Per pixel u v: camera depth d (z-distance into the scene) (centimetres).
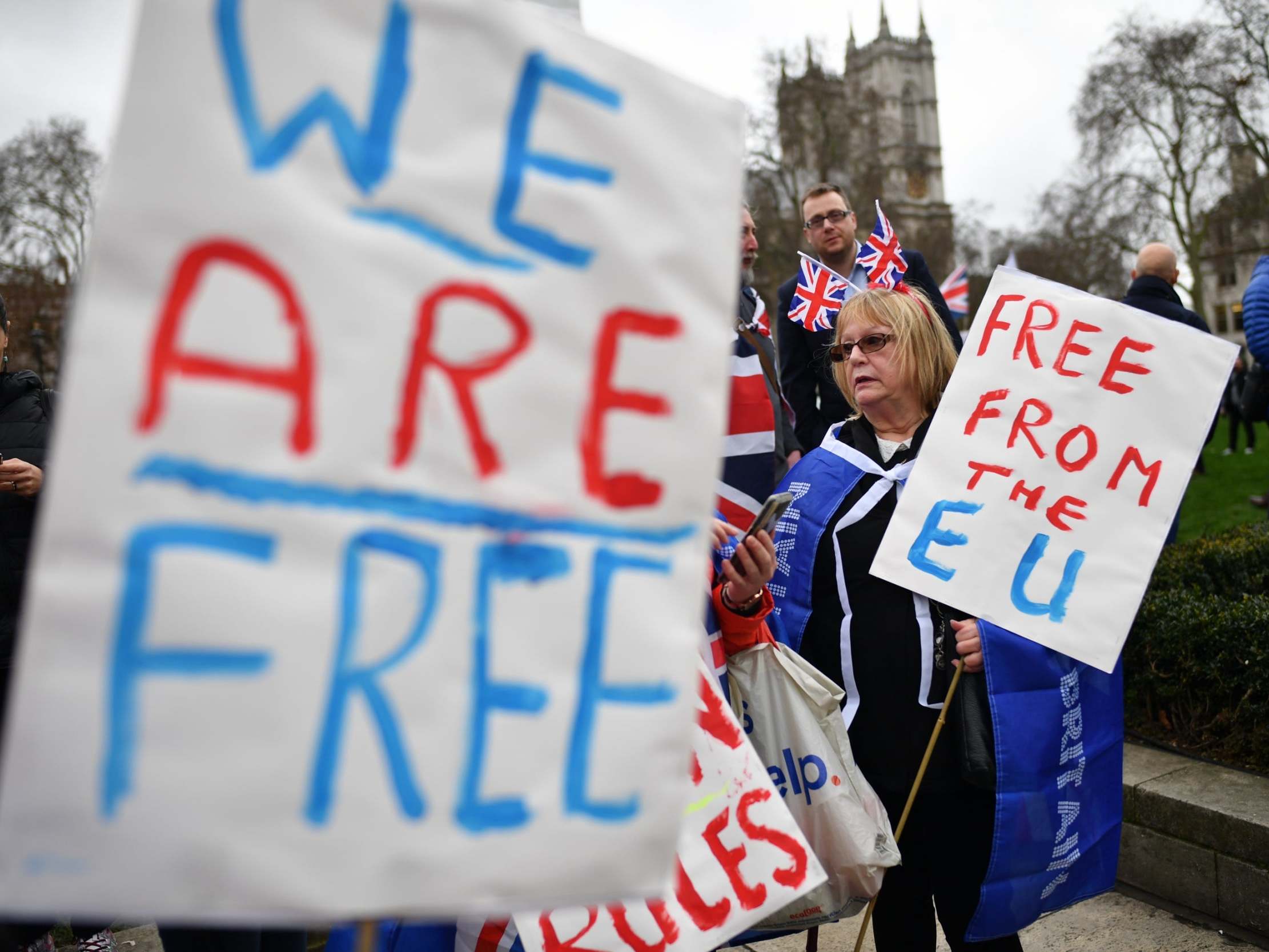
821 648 236
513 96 107
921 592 224
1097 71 3509
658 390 115
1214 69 3303
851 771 212
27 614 85
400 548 100
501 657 105
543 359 108
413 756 100
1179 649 374
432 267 102
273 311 95
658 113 116
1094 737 232
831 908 212
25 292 2689
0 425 261
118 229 88
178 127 91
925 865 232
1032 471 231
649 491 114
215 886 90
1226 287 5359
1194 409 233
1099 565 227
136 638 88
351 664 97
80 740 86
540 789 106
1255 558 451
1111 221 3569
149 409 89
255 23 94
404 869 99
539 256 108
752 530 206
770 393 396
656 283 115
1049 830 218
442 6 103
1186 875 315
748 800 179
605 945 171
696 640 117
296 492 95
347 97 98
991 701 217
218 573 92
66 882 85
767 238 3078
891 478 238
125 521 88
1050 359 237
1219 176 3400
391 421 100
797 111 3103
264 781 93
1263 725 347
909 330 243
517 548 106
